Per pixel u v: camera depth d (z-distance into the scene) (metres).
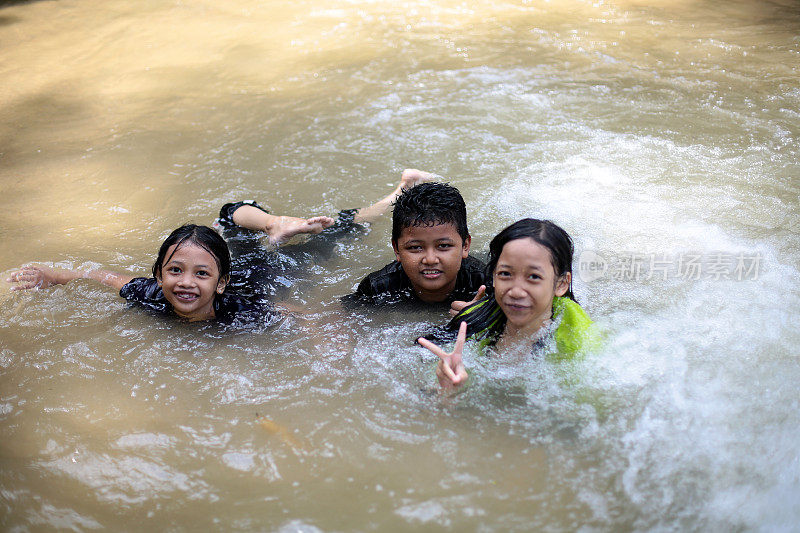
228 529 2.56
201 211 4.86
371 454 2.85
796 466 2.69
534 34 7.84
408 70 7.03
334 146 5.66
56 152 5.77
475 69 6.98
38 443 2.98
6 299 3.95
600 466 2.74
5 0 9.75
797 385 3.04
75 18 9.02
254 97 6.62
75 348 3.57
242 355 3.50
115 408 3.17
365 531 2.51
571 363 3.20
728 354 3.23
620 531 2.49
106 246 4.50
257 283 4.10
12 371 3.42
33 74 7.38
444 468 2.77
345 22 8.45
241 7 9.12
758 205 4.53
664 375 3.13
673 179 4.90
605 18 8.29
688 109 5.96
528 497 2.62
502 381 3.18
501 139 5.62
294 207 4.89
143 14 9.02
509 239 3.19
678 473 2.70
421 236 3.62
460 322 3.52
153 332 3.69
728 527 2.50
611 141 5.49
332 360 3.43
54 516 2.65
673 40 7.54
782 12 8.26
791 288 3.68
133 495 2.73
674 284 3.78
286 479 2.76
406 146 5.61
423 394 3.16
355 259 4.36
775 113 5.82
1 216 4.88
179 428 3.04
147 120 6.28
